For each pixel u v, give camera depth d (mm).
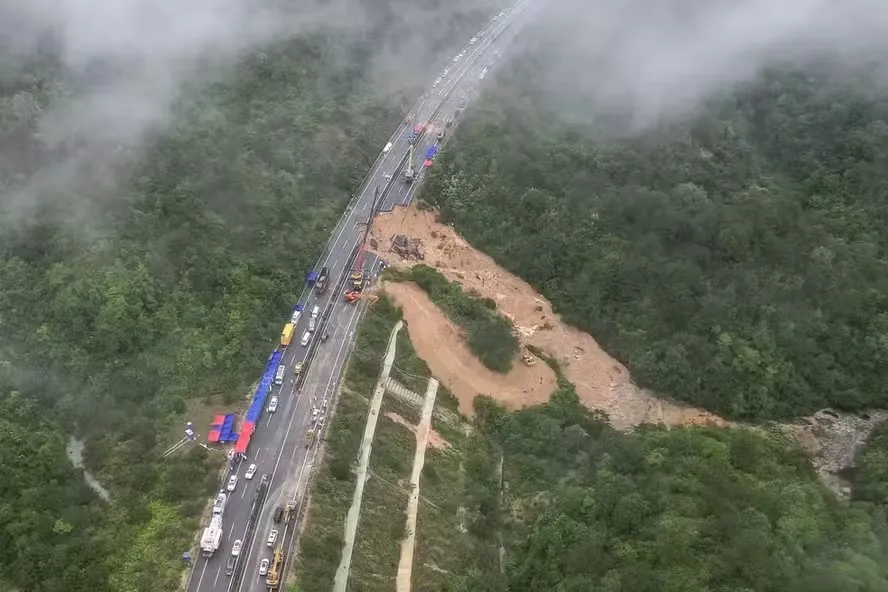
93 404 109938
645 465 118750
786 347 141625
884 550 106562
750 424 137375
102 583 90250
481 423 131625
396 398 125125
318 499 102625
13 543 92375
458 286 148375
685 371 139000
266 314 128375
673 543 98188
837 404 139750
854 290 144375
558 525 108250
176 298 123500
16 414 104000
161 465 104438
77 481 101000
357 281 140125
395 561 102250
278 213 143625
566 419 134250
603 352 147625
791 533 102625
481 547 109750
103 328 114875
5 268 117125
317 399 117625
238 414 113500
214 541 94750
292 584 91938
